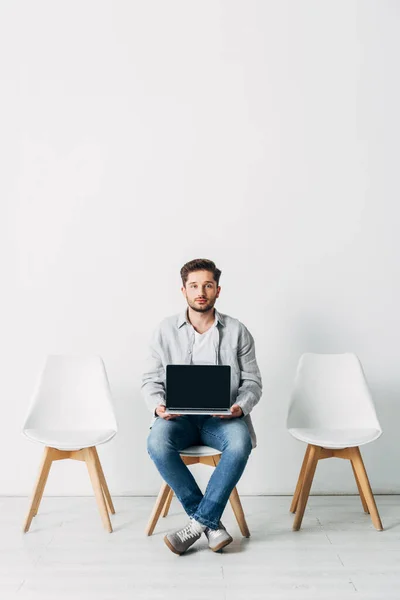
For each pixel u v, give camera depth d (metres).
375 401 3.26
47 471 2.73
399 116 3.25
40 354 3.23
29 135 3.27
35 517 2.88
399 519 2.85
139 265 3.25
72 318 3.24
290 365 3.25
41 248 3.25
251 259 3.25
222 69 3.28
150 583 2.18
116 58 3.27
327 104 3.25
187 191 3.26
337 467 3.24
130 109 3.27
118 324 3.24
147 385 2.74
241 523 2.63
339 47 3.25
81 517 2.88
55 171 3.26
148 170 3.26
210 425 2.65
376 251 3.26
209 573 2.26
